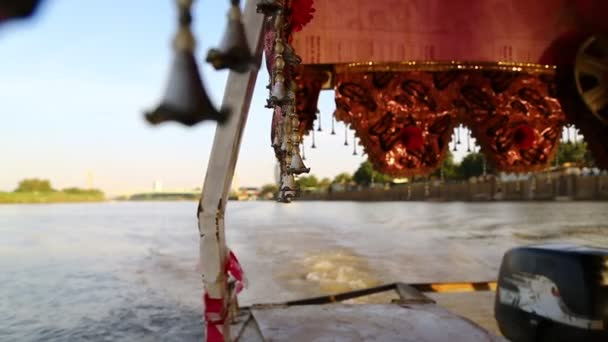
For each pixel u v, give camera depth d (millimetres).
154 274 23469
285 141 2658
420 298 5527
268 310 4840
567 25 4977
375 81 5312
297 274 21469
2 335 13258
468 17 4949
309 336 3986
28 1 477
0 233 52188
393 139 5363
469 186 86688
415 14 4902
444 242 33875
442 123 5500
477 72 5535
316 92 5227
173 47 899
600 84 4848
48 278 22531
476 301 12609
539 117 5641
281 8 1827
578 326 4340
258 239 39250
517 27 4980
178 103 833
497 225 45625
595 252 4539
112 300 17344
